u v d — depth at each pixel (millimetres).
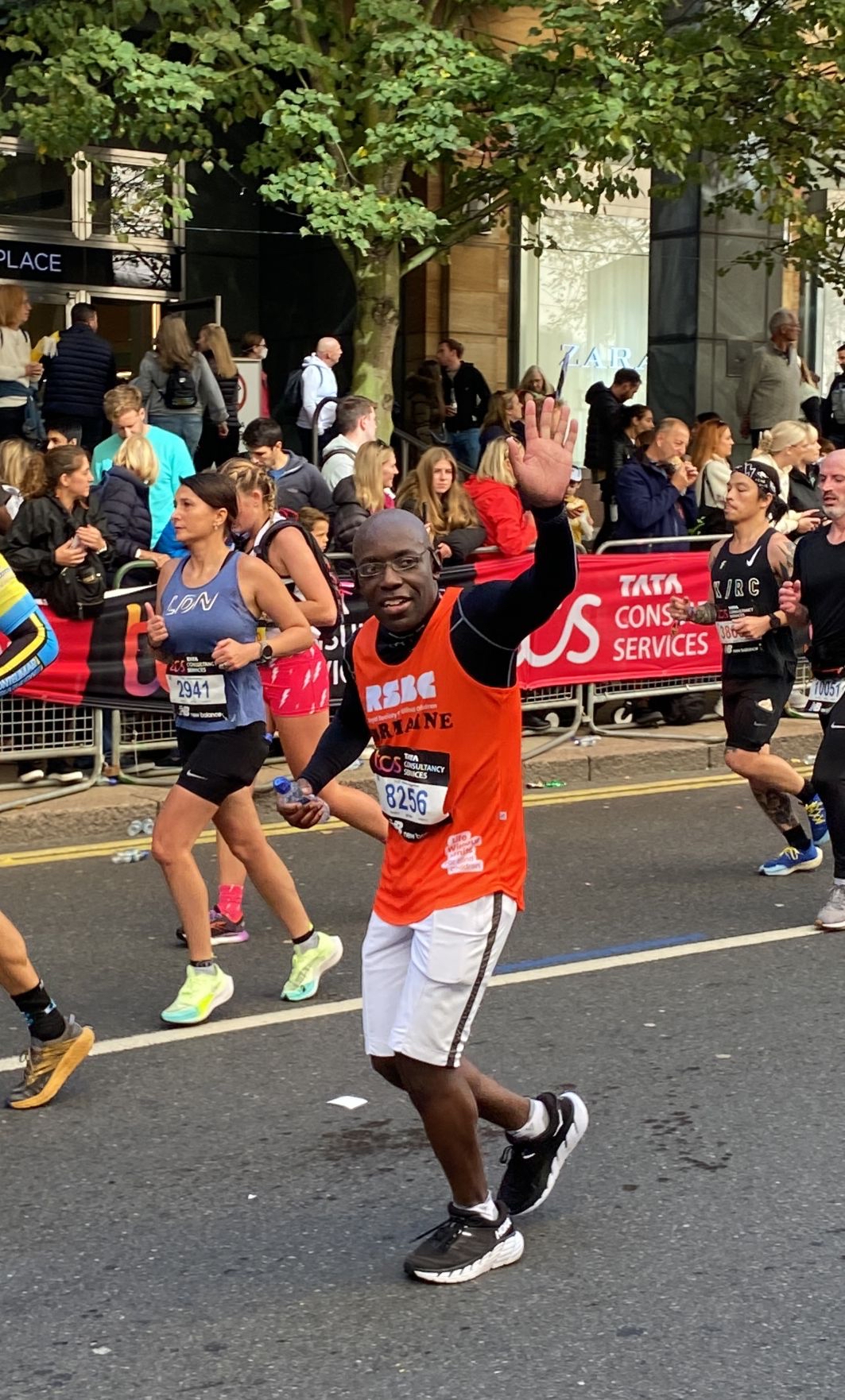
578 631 10398
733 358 17672
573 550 3598
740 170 13852
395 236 11430
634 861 8258
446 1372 3562
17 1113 5094
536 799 9695
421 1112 3912
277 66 11328
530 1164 4219
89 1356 3652
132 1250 4168
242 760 5840
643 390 17953
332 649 9477
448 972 3809
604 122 10844
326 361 13133
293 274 17562
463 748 3801
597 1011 5969
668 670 10836
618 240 17547
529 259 17078
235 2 11789
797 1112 5020
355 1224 4316
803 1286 3939
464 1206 4012
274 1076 5395
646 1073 5352
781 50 12094
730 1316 3799
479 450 14812
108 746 9219
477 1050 5574
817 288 17719
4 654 5008
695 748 10625
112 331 17047
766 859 8320
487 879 3848
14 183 16188
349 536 9477
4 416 12055
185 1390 3504
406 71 11289
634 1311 3822
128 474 9453
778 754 10867
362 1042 5719
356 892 7668
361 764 9516
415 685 3801
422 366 14695
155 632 5809
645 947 6777
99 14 11156
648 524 10852
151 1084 5328
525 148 11547
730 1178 4555
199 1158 4742
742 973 6441
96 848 8500
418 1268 3967
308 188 11102
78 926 7145
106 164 11938
